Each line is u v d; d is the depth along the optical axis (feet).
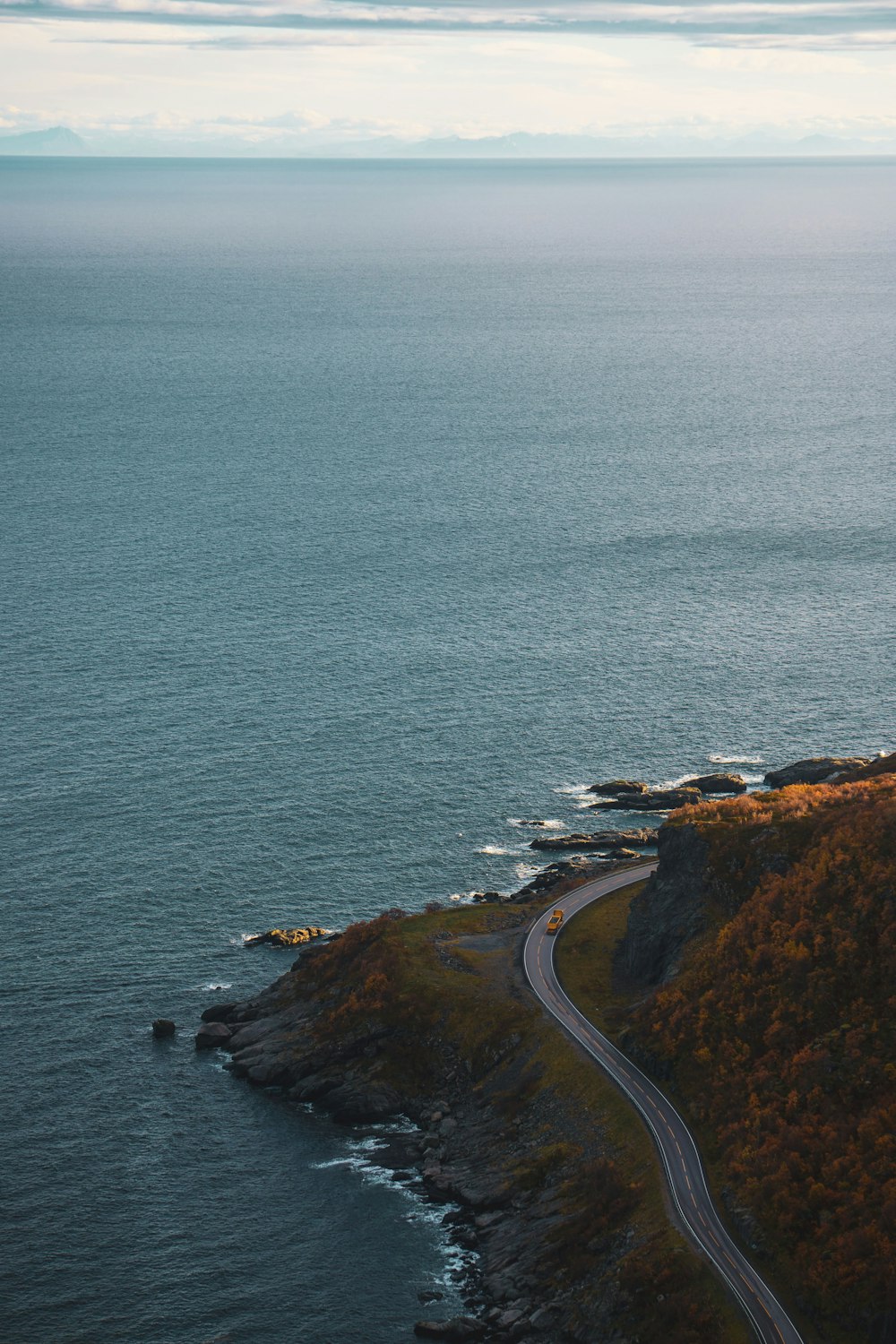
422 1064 389.39
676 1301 285.02
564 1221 320.50
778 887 384.47
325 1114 376.68
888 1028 331.16
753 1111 327.26
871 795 417.08
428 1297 310.65
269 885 476.13
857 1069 325.62
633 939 412.36
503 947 429.79
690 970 381.19
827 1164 306.14
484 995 402.52
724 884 402.93
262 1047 397.39
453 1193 343.05
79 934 446.60
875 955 347.77
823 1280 281.33
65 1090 379.14
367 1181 349.41
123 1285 312.09
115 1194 340.80
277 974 433.07
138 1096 378.53
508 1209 333.83
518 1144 352.69
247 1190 344.90
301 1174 351.46
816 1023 342.23
